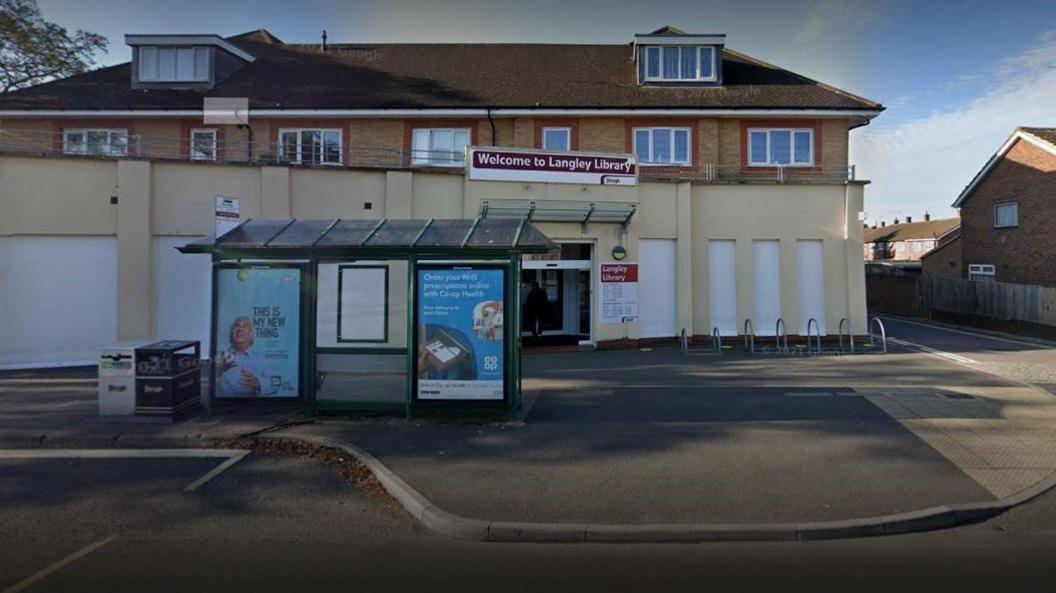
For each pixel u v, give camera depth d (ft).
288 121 59.67
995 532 15.07
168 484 18.37
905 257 179.22
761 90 64.03
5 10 59.00
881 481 17.94
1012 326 70.74
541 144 60.44
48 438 22.62
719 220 53.11
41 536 14.70
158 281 42.75
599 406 27.50
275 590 12.16
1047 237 80.69
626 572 13.02
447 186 47.73
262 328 25.91
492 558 13.75
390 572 12.98
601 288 49.49
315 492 17.83
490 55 72.38
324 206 45.37
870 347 50.16
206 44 62.34
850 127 63.82
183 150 58.29
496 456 20.35
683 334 46.96
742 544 14.51
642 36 64.59
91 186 41.75
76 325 41.65
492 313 25.12
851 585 12.38
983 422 24.26
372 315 25.76
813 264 54.08
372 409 25.54
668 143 60.95
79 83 62.80
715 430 23.40
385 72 67.51
